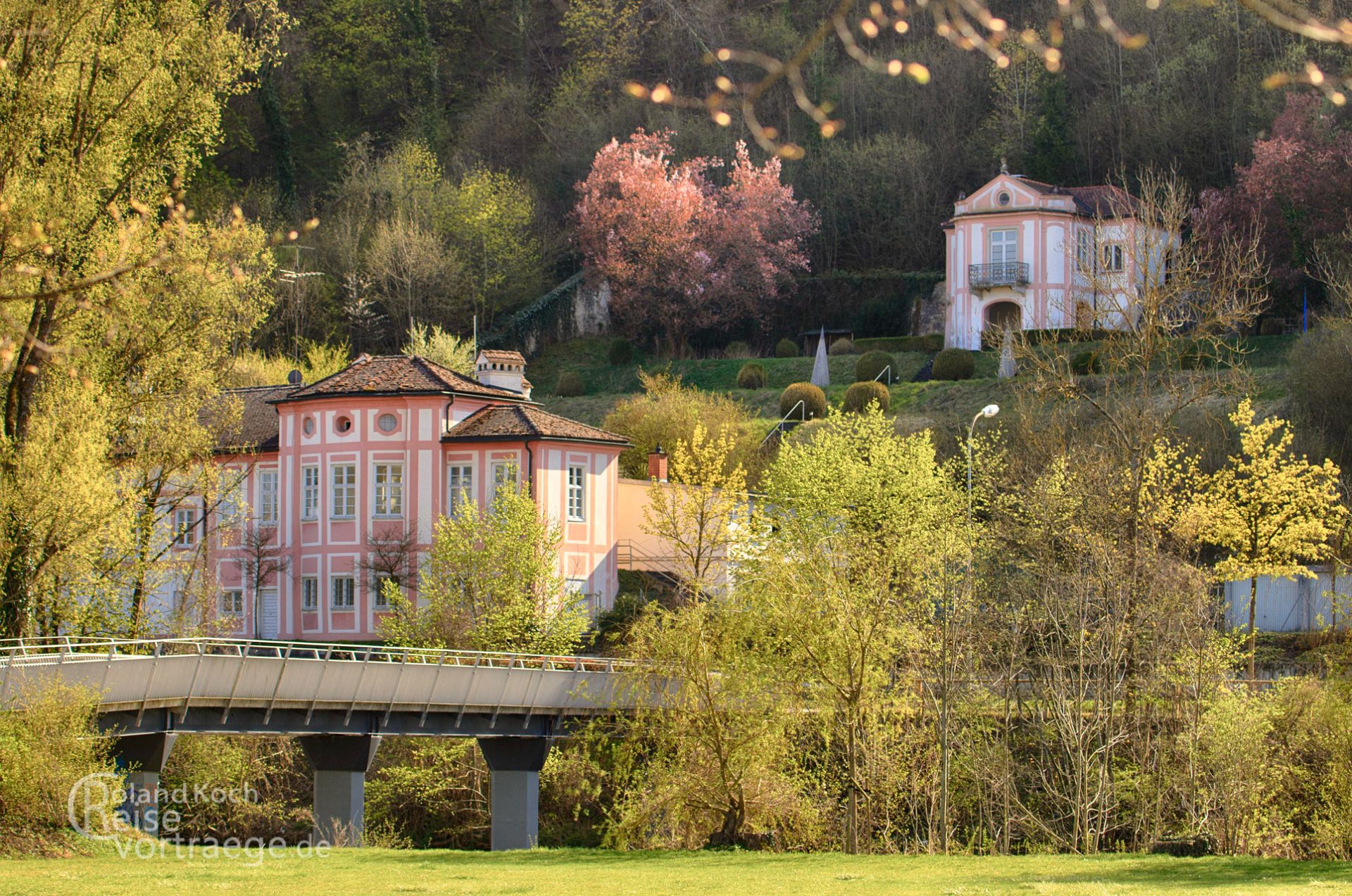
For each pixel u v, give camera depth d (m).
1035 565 80.12
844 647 58.97
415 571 98.69
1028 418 101.31
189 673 60.16
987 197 162.50
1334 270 139.75
